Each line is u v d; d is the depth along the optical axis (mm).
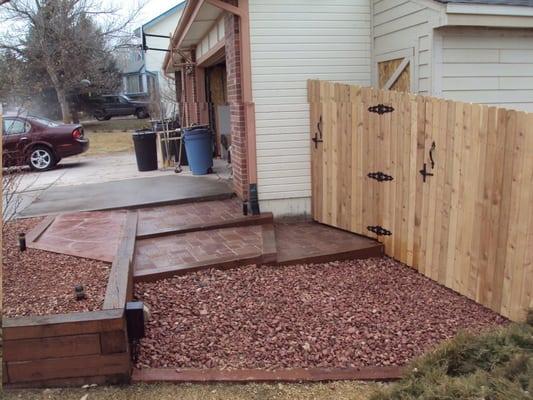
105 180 9953
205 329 3889
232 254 5227
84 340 3096
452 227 4559
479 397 2154
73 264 4461
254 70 6359
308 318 4102
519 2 5395
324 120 6223
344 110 5887
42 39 22344
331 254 5352
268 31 6332
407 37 5910
